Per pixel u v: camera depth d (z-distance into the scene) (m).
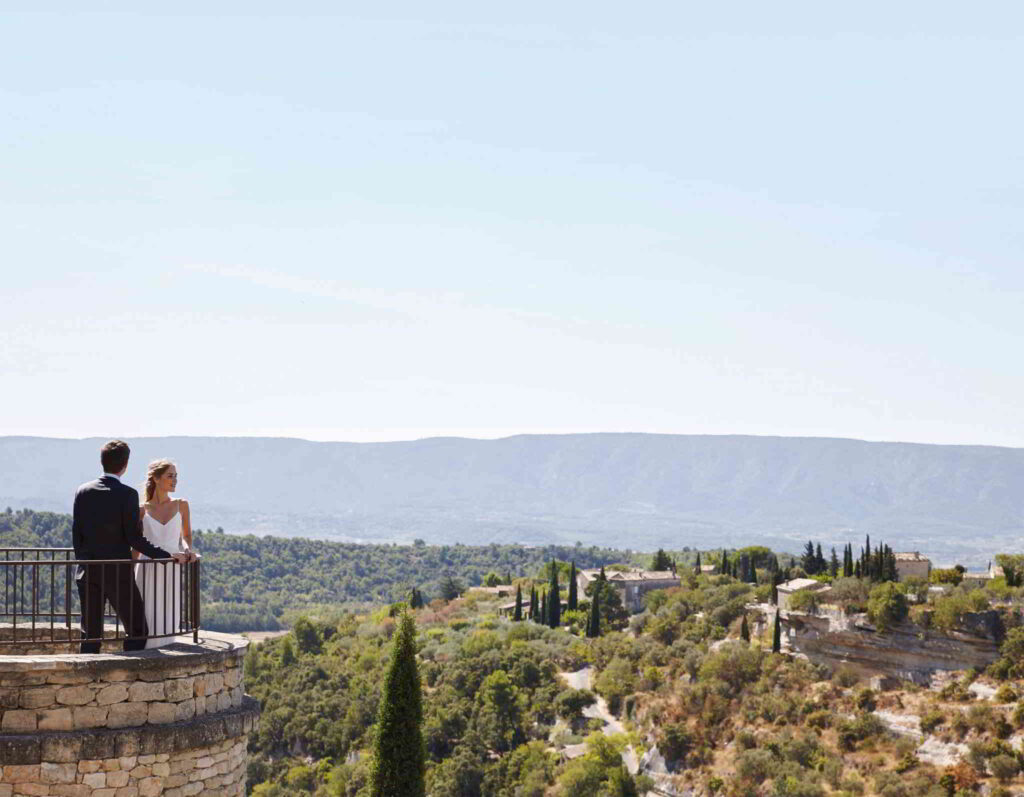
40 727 9.36
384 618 145.12
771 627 117.88
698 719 100.31
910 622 98.56
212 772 10.17
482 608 163.75
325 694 100.06
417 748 23.30
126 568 10.89
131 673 9.70
